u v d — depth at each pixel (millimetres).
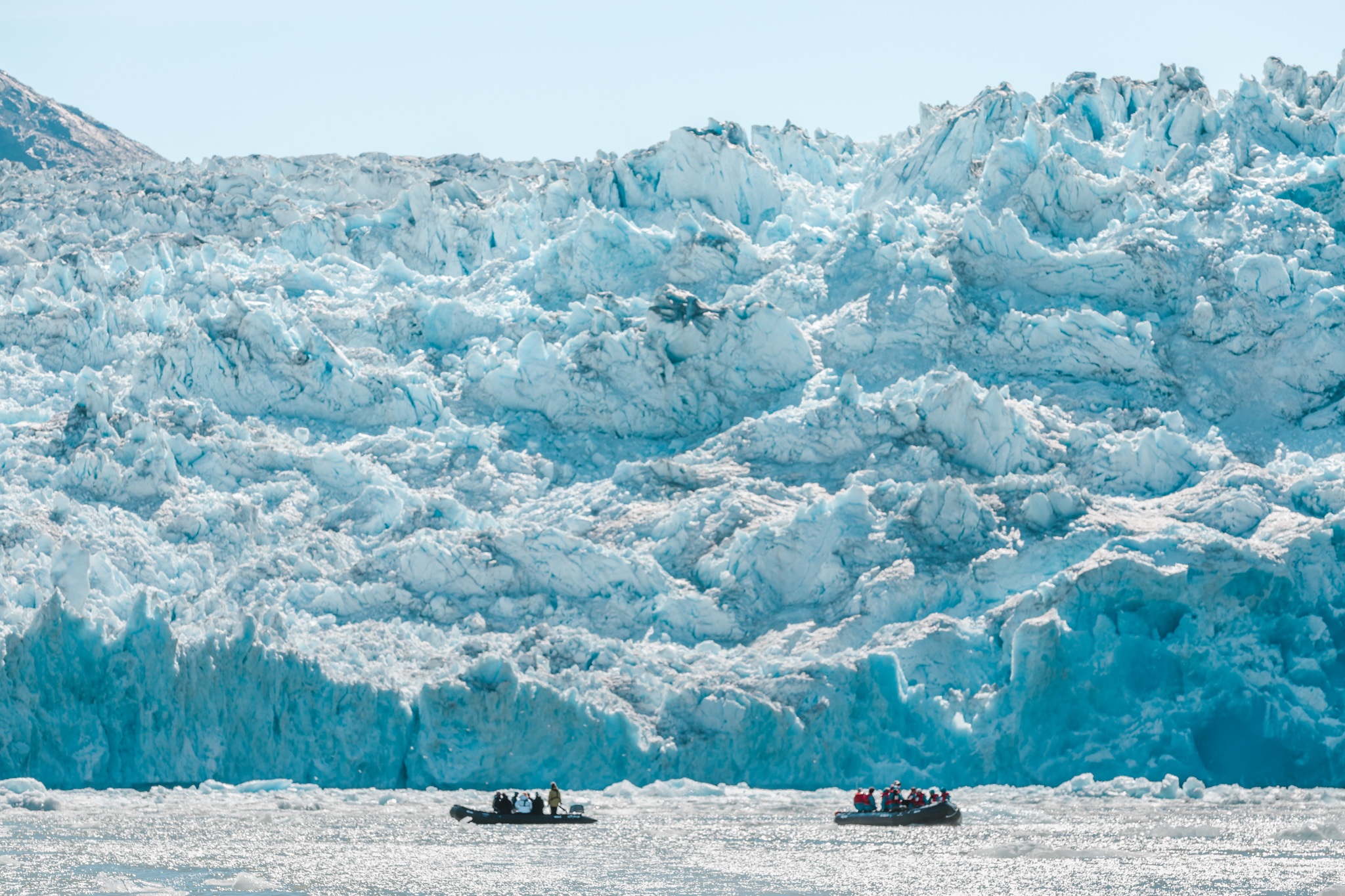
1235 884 183375
